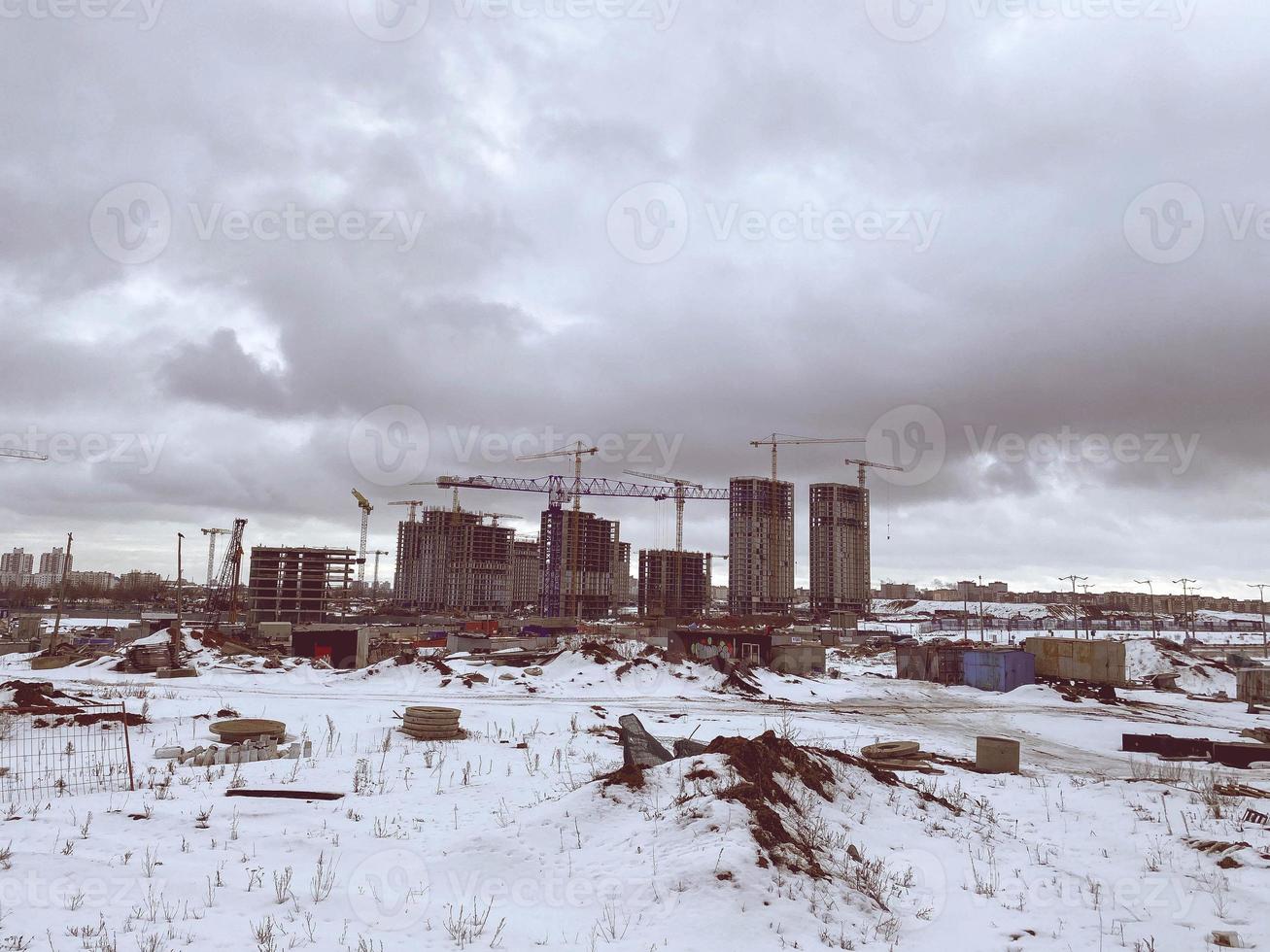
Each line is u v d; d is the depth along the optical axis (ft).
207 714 102.89
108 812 51.85
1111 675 184.34
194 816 51.96
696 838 42.98
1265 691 181.98
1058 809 65.41
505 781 66.90
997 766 84.84
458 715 91.40
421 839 48.19
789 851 42.22
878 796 59.52
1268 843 54.29
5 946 29.48
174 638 181.47
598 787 51.75
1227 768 99.45
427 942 32.63
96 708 103.09
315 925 33.81
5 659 203.10
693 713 129.29
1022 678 193.88
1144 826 59.41
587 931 34.45
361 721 103.65
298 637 215.72
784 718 125.49
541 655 190.29
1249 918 39.99
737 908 36.24
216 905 35.42
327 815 54.03
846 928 36.55
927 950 35.22
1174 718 155.84
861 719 136.56
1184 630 577.02
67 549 230.89
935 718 143.33
